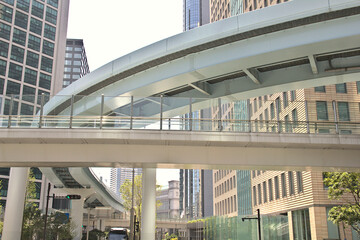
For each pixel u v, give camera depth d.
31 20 120.38
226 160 19.45
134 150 19.59
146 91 27.31
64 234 50.28
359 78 23.83
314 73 23.88
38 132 18.66
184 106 19.17
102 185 69.06
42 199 109.00
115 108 19.28
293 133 18.59
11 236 26.00
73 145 19.66
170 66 25.59
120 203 97.94
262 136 18.61
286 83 24.70
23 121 19.08
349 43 20.83
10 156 19.52
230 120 18.91
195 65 24.41
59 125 18.98
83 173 52.19
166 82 25.91
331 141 18.48
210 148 19.61
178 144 19.36
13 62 112.94
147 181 27.03
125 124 18.91
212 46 23.80
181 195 199.75
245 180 57.84
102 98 19.36
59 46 127.50
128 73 27.20
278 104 19.23
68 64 174.38
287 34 21.92
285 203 40.31
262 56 22.58
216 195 79.94
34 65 118.00
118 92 28.34
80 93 31.27
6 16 114.19
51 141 19.22
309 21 21.17
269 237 37.53
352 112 18.84
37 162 19.61
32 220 44.19
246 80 26.17
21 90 113.25
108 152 19.55
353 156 19.42
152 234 26.14
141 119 18.95
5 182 103.44
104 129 18.67
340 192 24.44
